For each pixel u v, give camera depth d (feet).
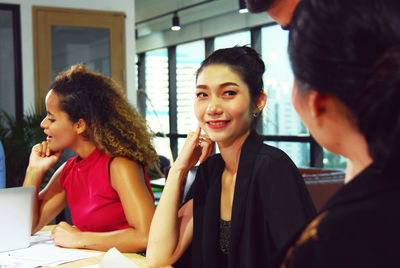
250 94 3.97
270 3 2.41
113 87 5.75
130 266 3.85
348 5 1.29
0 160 7.00
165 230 4.45
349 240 1.22
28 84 15.92
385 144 1.24
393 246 1.18
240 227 3.84
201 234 4.30
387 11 1.25
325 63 1.32
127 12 17.40
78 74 5.54
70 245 5.07
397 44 1.23
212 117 3.96
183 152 4.59
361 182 1.30
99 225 5.38
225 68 3.89
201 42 27.37
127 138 5.42
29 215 5.12
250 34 22.94
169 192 4.55
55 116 5.35
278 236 3.56
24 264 4.44
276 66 21.35
